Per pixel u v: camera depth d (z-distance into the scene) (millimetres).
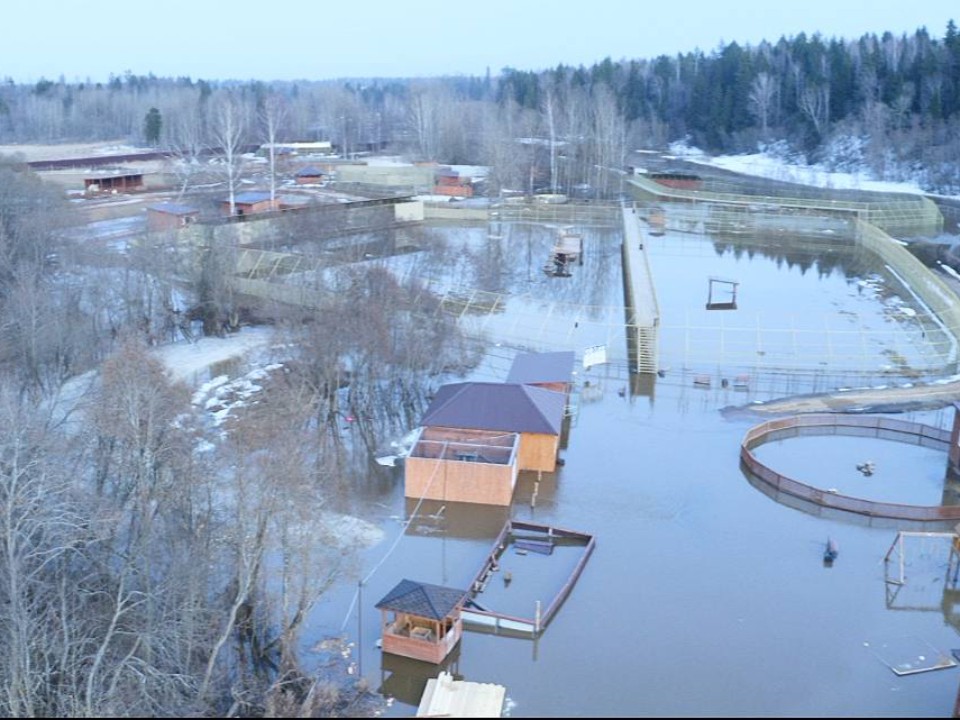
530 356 63094
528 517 47594
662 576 42000
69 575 37000
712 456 54969
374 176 143250
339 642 37156
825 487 51438
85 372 62594
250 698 33562
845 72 189875
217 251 76625
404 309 67500
